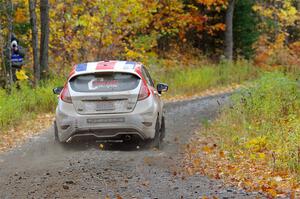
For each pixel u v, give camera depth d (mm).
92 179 11594
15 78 28734
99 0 34562
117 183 11305
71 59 34812
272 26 54719
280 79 22000
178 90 35094
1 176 12336
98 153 14492
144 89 15539
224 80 39812
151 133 15523
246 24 48875
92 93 15289
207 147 15547
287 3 55844
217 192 10617
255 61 49344
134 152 14984
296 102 20172
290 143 13750
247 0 48750
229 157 14180
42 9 30828
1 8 29797
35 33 30047
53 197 10359
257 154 14273
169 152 15383
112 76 15539
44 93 26062
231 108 21875
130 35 39531
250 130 17297
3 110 20797
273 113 19078
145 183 11312
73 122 15273
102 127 15242
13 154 15953
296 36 60688
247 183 11352
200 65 43406
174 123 22141
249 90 22266
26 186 11227
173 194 10469
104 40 35031
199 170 12781
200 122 22000
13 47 28484
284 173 12188
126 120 15234
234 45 49406
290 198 9969
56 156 14773
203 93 35625
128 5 35125
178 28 47469
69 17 34719
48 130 20750
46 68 30844
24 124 21562
